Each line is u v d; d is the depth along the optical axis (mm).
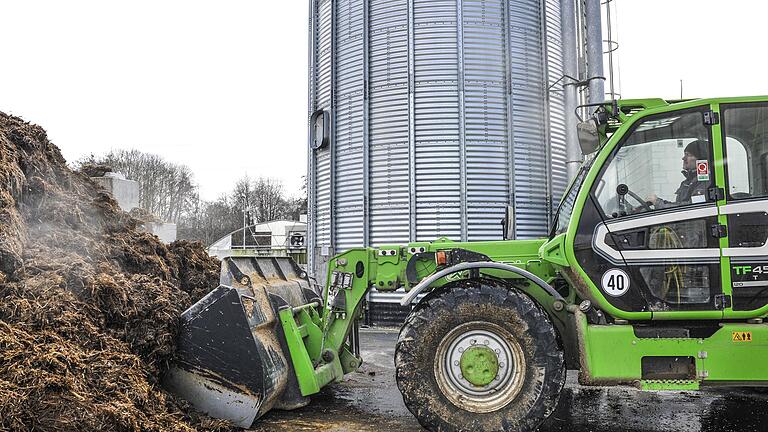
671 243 4336
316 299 5922
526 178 10109
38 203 5262
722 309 4227
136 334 4418
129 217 6316
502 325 4301
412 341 4355
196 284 6301
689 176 4371
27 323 3955
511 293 4332
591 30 10273
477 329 4363
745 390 5887
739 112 4344
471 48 9969
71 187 5883
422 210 9914
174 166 51531
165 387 4504
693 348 4207
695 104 4383
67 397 3553
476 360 4340
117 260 5547
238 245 35250
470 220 9844
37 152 5582
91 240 5297
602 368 4246
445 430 4238
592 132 4824
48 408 3471
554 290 4516
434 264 5062
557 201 10328
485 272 4797
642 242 4363
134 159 49656
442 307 4348
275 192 57906
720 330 4211
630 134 4480
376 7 10320
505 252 5023
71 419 3488
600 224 4422
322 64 11289
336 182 10781
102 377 3873
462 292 4355
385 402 5375
